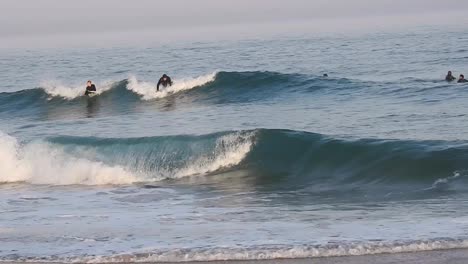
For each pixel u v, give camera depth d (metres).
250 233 20.86
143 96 70.00
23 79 104.00
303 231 20.91
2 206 28.12
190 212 25.27
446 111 47.19
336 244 18.83
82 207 27.30
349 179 31.34
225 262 17.88
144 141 35.59
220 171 34.53
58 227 22.95
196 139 35.38
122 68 114.19
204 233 21.12
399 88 62.69
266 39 191.75
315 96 63.16
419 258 17.48
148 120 54.62
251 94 67.88
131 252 18.89
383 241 18.91
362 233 20.23
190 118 53.94
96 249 19.56
